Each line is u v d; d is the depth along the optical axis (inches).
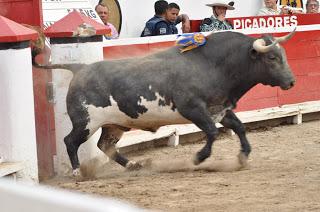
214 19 760.3
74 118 472.4
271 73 470.6
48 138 521.0
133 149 621.9
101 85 466.9
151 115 469.4
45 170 517.7
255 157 552.7
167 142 651.5
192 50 475.2
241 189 382.6
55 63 514.3
